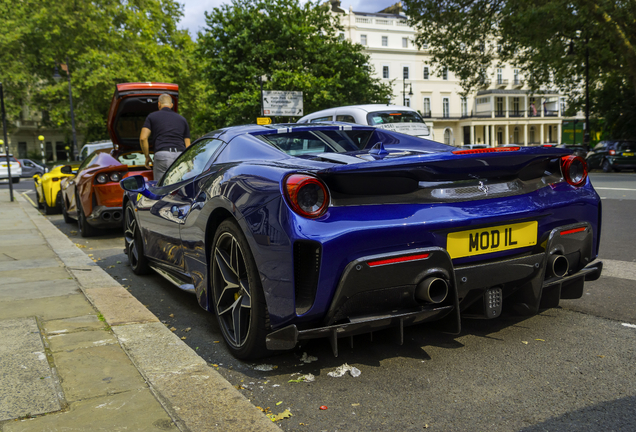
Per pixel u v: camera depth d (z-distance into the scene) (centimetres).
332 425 189
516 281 251
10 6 3875
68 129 4153
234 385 227
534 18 1814
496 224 238
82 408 193
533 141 7281
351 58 2942
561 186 267
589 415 189
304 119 1360
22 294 369
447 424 187
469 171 236
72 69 3684
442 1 2216
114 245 657
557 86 2588
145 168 706
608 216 738
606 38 2038
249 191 234
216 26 2820
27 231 747
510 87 6825
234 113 2686
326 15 2997
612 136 2631
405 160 214
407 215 219
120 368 231
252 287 234
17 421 184
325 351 262
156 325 292
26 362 239
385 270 211
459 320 229
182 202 325
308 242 206
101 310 322
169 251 359
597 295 343
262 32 2780
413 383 222
